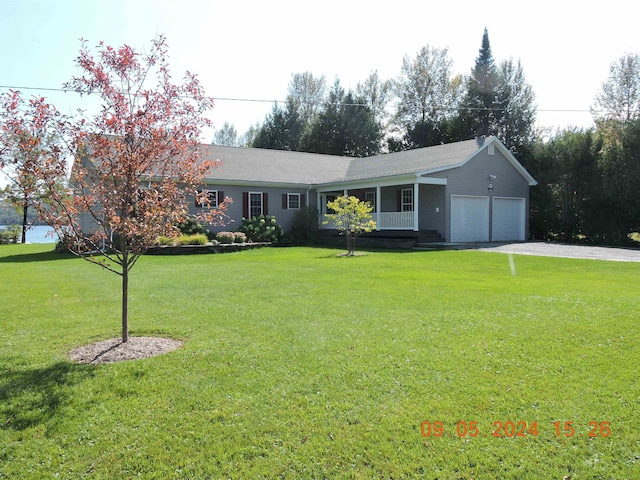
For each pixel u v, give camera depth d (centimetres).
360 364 397
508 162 2077
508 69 3173
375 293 739
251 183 2034
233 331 512
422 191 1989
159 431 287
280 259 1371
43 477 240
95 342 480
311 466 249
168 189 453
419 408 313
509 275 953
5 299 722
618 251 1512
